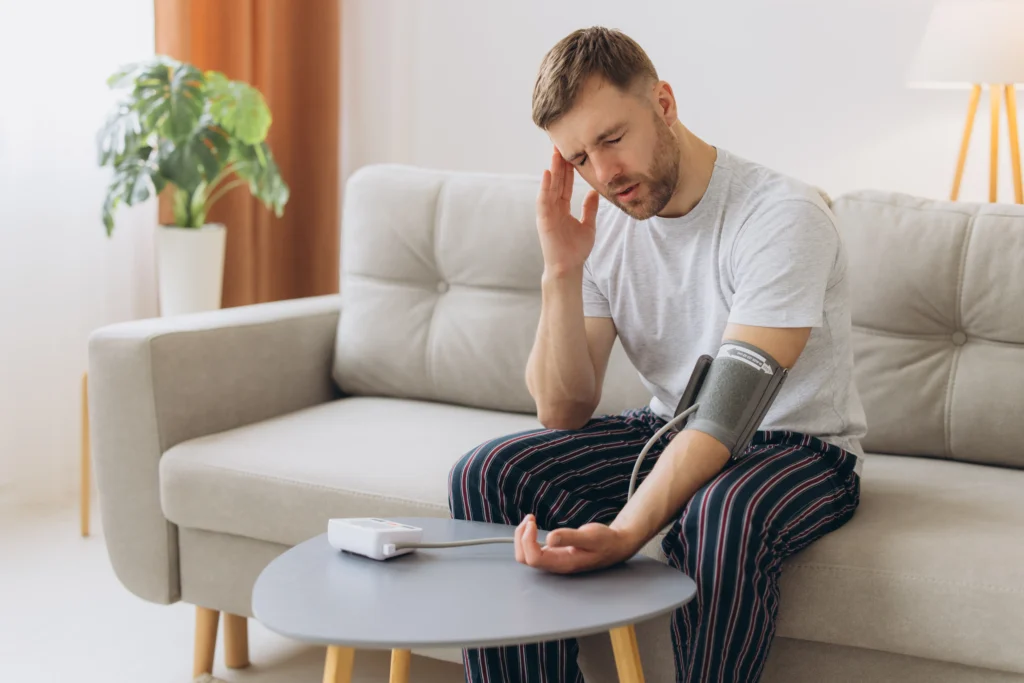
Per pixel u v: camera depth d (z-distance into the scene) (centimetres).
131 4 298
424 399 223
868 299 189
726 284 148
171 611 223
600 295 166
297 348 220
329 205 344
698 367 145
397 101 351
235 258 326
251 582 181
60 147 285
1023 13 234
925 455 188
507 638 106
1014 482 170
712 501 132
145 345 187
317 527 171
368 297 225
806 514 139
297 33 338
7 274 276
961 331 187
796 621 142
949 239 186
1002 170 280
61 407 289
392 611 112
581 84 136
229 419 203
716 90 305
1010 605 130
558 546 123
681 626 134
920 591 135
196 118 272
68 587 232
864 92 289
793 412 152
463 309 217
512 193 216
